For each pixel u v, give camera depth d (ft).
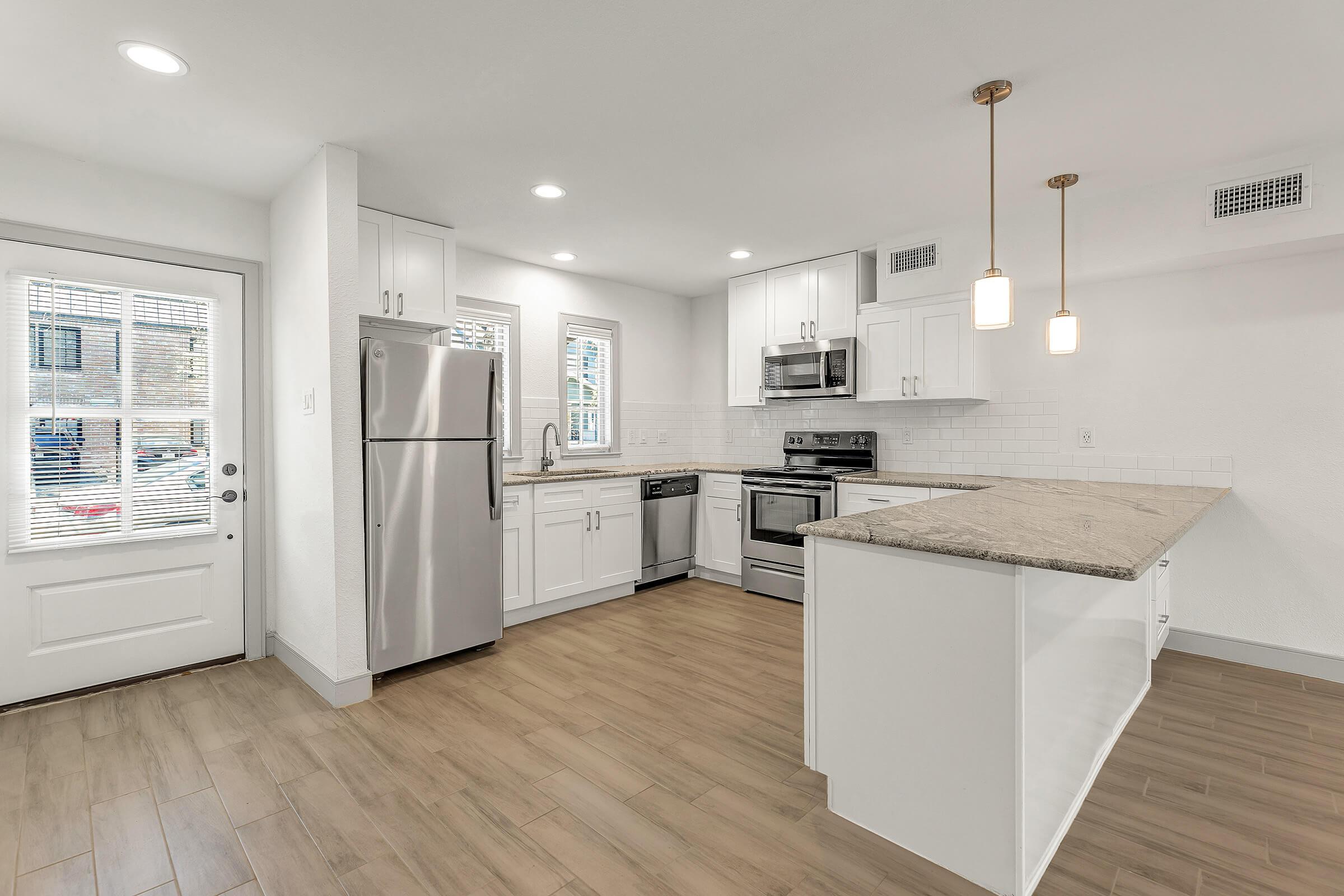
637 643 11.25
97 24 5.96
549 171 9.48
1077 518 6.61
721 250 13.60
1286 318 9.64
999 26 6.09
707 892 5.20
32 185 8.58
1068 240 10.55
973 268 11.60
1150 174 9.43
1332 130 8.06
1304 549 9.61
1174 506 7.65
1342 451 9.30
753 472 14.53
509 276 14.20
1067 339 8.63
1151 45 6.33
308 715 8.38
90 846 5.74
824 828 6.01
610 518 13.88
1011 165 9.18
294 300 9.61
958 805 5.28
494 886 5.27
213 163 9.12
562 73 6.93
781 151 8.80
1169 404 10.63
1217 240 9.23
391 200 10.59
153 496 9.57
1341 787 6.63
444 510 10.09
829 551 6.10
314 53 6.50
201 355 9.96
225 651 10.23
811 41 6.35
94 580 9.16
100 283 9.09
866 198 10.54
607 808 6.35
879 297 12.93
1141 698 8.77
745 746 7.59
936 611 5.36
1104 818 6.13
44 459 8.76
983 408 12.75
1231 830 5.94
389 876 5.39
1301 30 6.06
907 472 13.88
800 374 14.30
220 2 5.67
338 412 8.72
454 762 7.21
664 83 7.14
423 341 12.44
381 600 9.35
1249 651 10.06
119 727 8.02
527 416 14.57
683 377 18.40
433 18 5.96
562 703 8.77
